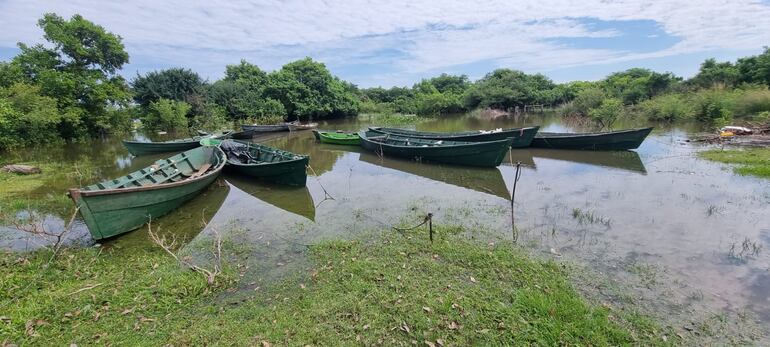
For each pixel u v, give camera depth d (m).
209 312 5.04
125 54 28.02
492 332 4.43
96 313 4.96
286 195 11.35
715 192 10.01
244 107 38.62
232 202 10.70
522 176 12.88
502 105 50.81
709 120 24.91
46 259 6.62
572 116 33.69
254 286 5.77
